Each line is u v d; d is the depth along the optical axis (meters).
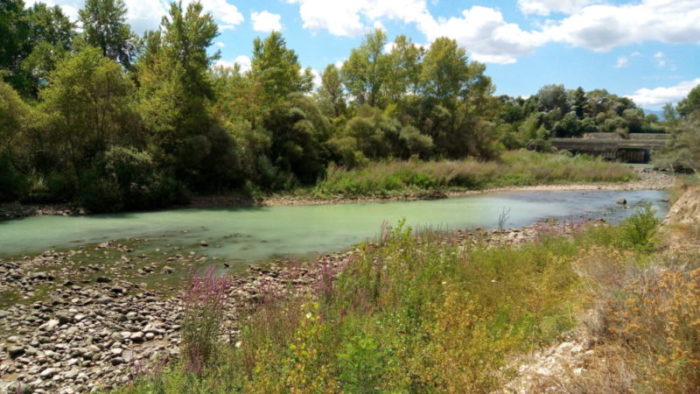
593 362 4.53
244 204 26.81
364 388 3.83
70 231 17.73
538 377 4.47
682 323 4.01
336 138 38.88
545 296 7.16
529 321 6.21
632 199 33.19
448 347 4.64
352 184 31.97
